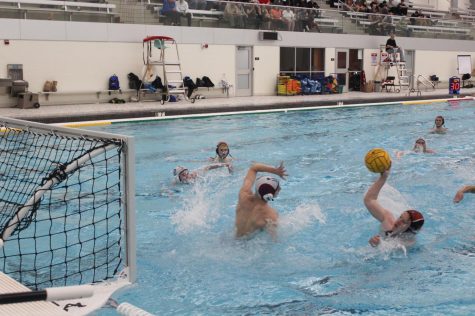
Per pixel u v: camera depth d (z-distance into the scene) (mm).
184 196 7137
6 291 3430
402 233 5250
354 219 6098
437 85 27906
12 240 5379
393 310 3992
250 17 21328
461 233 5664
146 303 4148
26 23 16547
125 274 3701
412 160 9484
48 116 13430
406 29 26391
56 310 3180
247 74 21703
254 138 12008
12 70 16422
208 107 16031
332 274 4641
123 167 3643
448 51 28234
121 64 18453
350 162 9453
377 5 27516
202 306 4090
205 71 20406
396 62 24531
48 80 17109
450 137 12219
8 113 14227
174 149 10609
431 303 4098
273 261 4906
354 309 4012
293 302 4133
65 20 17234
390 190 7406
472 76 29172
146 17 18891
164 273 4676
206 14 20234
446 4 34281
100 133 3943
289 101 18484
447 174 8391
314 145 11164
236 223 5504
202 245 5297
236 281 4508
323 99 19484
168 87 18406
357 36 24562
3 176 7102
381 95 22078
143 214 6363
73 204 6578
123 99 18422
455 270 4711
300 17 22703
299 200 6926
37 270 4590
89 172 8148
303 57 23250
